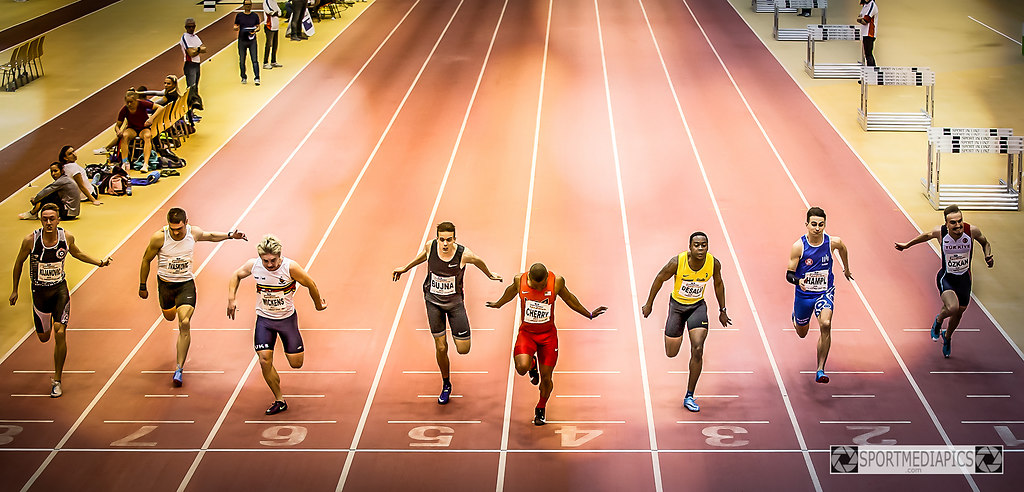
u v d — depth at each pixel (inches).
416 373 452.1
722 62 1002.7
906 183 679.1
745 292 521.7
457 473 379.2
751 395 430.0
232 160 741.3
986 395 426.0
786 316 496.4
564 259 564.1
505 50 1056.2
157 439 401.7
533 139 774.5
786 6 1093.1
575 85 922.7
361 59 1034.7
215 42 1123.9
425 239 595.2
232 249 583.8
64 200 630.5
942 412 414.0
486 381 444.8
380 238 597.9
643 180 685.3
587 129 796.6
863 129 793.6
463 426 410.6
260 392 438.0
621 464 383.9
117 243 597.9
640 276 542.0
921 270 547.5
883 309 504.4
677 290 414.9
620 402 426.6
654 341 476.1
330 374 451.8
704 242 400.8
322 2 1231.5
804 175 694.5
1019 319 491.2
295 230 611.5
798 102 868.0
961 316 474.9
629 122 813.9
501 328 491.5
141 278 450.3
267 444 398.6
